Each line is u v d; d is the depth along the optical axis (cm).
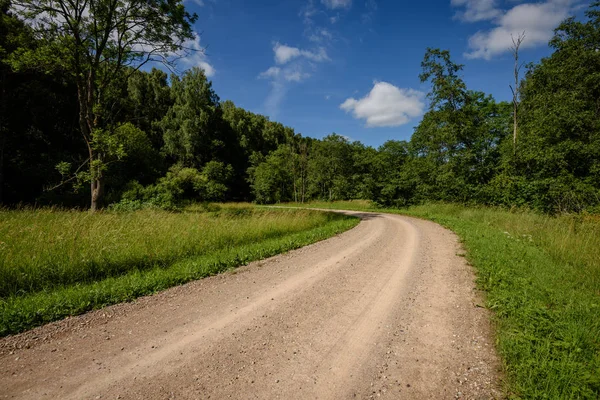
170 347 349
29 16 1435
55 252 634
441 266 712
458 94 2377
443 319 424
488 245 859
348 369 307
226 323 414
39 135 2584
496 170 2289
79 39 1506
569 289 492
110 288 527
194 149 5019
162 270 659
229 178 5409
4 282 509
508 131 2698
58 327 398
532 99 2102
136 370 304
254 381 286
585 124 1761
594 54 1791
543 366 281
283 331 391
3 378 288
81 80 1608
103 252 678
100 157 1642
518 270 602
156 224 967
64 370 303
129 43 1677
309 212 1962
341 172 5594
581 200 1510
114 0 1509
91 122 1644
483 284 554
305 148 5603
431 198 2797
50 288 538
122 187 2527
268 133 8019
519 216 1375
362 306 475
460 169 2444
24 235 725
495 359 322
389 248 939
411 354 335
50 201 2005
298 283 592
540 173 1816
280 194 5819
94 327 401
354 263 751
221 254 798
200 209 2258
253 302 493
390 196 3225
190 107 5225
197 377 292
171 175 3002
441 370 304
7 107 2283
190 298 511
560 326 359
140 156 3145
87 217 977
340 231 1350
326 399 261
